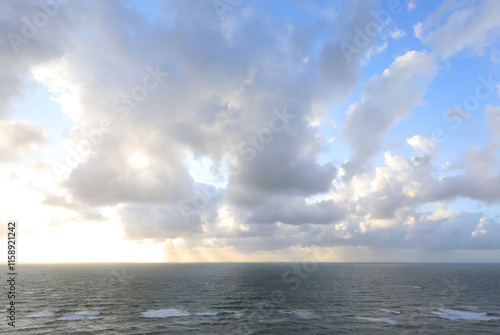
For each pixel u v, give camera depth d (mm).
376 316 61156
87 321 55156
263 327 52188
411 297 87000
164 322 54875
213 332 48844
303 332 49375
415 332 49750
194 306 70625
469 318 59906
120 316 59312
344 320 57531
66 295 87312
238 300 79750
